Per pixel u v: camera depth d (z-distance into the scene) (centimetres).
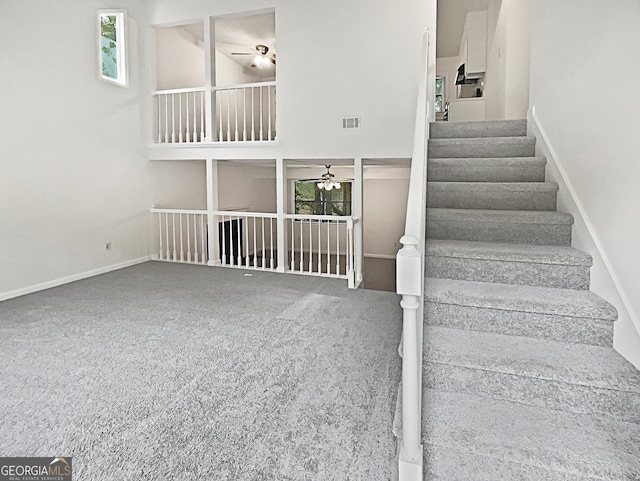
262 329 322
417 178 166
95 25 491
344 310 375
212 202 584
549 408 160
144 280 485
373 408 206
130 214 564
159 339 299
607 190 191
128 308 375
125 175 552
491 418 154
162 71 628
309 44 522
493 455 136
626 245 171
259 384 231
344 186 980
